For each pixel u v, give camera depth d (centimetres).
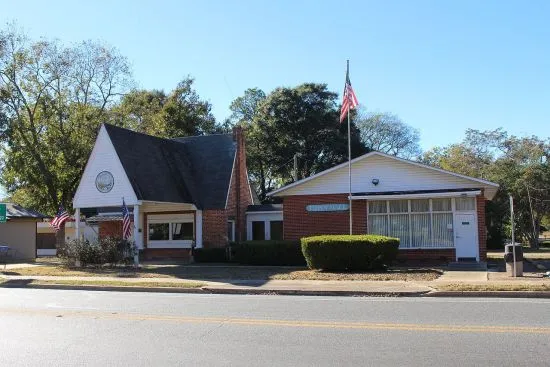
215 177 3409
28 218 3597
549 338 873
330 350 805
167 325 1039
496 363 719
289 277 2025
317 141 5306
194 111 5441
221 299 1510
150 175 3016
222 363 736
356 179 2798
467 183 2647
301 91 5319
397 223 2709
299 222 2862
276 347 830
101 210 3209
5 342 889
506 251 1980
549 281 1725
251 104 6259
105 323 1069
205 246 3234
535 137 5309
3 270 2569
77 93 4044
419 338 884
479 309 1225
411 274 2023
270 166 5588
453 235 2622
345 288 1652
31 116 3841
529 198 4684
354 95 2505
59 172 3972
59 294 1703
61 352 814
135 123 4494
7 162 3872
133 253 2678
